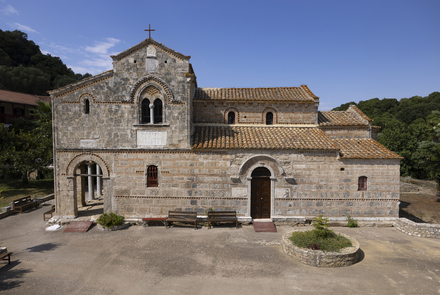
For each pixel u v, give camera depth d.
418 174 41.34
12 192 29.89
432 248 14.54
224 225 17.69
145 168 17.72
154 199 17.80
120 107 17.59
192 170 17.70
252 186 18.05
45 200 25.81
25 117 45.75
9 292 10.23
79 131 17.77
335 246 12.97
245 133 19.36
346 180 17.72
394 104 90.31
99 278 11.32
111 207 17.89
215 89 22.94
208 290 10.48
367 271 12.01
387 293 10.38
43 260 12.94
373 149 18.53
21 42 71.25
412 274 11.80
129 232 16.52
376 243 15.15
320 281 11.15
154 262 12.73
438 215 22.70
